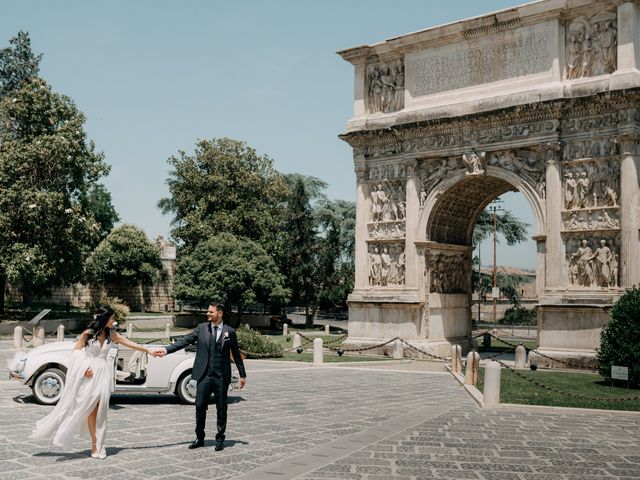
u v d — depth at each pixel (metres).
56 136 49.66
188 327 70.69
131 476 10.79
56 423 11.63
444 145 38.66
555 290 34.19
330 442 13.91
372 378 27.83
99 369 11.95
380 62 42.28
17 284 81.12
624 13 33.22
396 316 40.03
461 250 43.06
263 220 71.12
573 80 34.88
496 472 11.58
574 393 23.17
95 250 87.81
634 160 32.53
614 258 33.19
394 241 40.75
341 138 42.50
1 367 28.02
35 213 47.44
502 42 37.06
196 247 65.81
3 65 63.59
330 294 73.44
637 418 18.36
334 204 78.12
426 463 12.12
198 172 71.75
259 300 67.06
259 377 26.84
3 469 11.02
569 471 11.77
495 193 42.25
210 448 13.02
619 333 25.81
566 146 34.81
